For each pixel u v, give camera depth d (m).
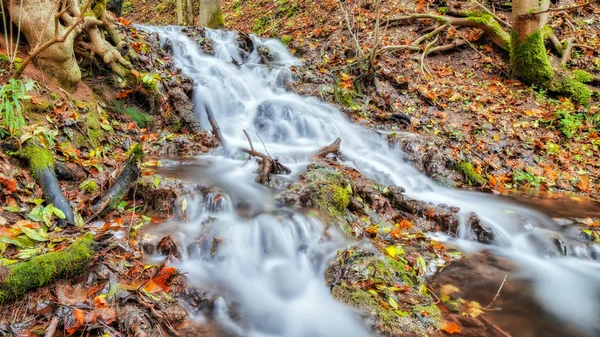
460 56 9.38
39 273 2.35
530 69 8.23
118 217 3.50
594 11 9.77
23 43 4.83
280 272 3.22
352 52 9.10
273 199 3.94
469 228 4.24
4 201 3.04
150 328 2.24
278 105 7.03
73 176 3.86
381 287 2.86
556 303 3.08
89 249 2.70
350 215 4.00
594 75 8.28
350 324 2.62
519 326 2.76
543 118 7.29
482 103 7.78
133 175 3.86
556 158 6.40
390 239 3.88
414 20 10.26
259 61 9.34
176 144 5.30
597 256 3.94
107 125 5.02
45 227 2.97
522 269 3.60
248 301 2.85
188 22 15.24
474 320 2.78
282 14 13.59
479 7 10.39
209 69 7.69
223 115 6.76
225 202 3.70
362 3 11.45
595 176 6.09
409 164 5.97
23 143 3.57
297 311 2.82
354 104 7.66
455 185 5.73
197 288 2.80
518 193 5.65
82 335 2.11
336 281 2.98
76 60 5.34
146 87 5.71
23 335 2.04
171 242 3.09
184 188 3.81
